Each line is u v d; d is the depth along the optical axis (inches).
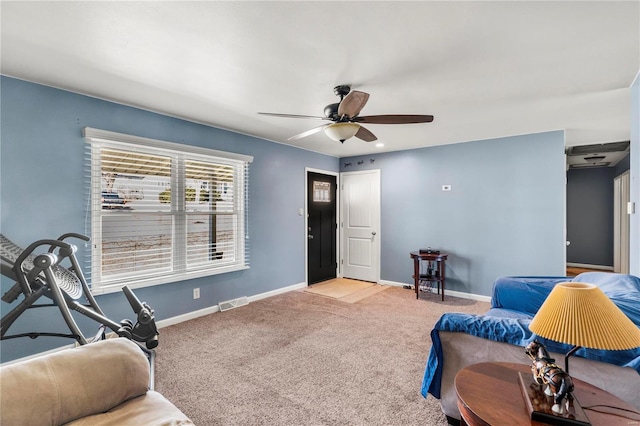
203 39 75.1
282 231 186.5
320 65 88.3
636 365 52.8
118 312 118.8
